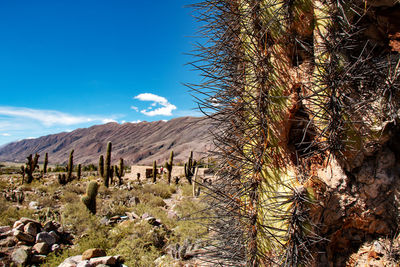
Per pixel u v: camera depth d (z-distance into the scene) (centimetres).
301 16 159
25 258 504
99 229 695
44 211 885
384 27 163
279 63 160
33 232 612
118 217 830
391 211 150
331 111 141
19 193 1119
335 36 146
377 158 150
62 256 538
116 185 2036
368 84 152
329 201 149
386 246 147
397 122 142
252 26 170
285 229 139
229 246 183
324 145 151
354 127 145
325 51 147
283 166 154
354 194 150
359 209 150
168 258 482
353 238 158
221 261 191
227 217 192
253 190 162
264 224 153
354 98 148
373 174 149
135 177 3038
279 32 161
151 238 605
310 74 154
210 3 197
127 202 1160
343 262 157
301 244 134
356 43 163
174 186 1841
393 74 142
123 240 603
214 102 181
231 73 186
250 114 168
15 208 882
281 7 157
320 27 152
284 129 157
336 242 159
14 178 2397
